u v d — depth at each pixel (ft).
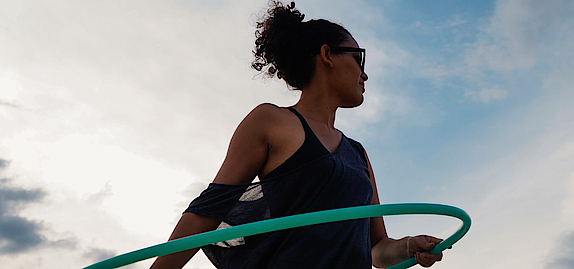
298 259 6.28
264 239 6.51
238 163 6.82
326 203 6.63
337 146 7.30
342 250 6.62
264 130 6.83
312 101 7.73
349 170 6.96
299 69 7.80
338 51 7.77
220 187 6.63
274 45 7.89
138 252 6.48
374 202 8.46
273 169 6.80
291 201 6.62
